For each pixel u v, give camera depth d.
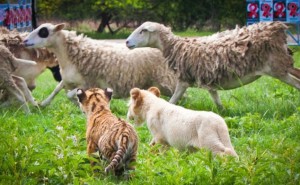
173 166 8.70
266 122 12.18
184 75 13.77
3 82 13.81
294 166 8.39
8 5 24.12
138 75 14.23
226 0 36.78
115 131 8.67
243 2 36.56
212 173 8.20
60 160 8.70
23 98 13.91
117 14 36.59
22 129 11.60
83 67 14.24
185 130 9.58
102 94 9.51
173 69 13.91
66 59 14.38
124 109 14.08
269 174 8.34
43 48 15.07
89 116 9.30
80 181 8.39
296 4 27.86
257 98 14.71
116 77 14.19
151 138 11.05
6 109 13.91
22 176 8.56
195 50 13.63
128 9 36.50
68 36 14.34
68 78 14.39
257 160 8.55
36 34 14.33
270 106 13.60
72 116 12.68
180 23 37.53
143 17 37.19
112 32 37.09
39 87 18.45
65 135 9.20
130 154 8.67
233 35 13.62
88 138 9.12
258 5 27.91
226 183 8.20
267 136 11.12
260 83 17.34
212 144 9.23
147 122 10.26
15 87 13.89
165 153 9.94
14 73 14.35
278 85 16.02
